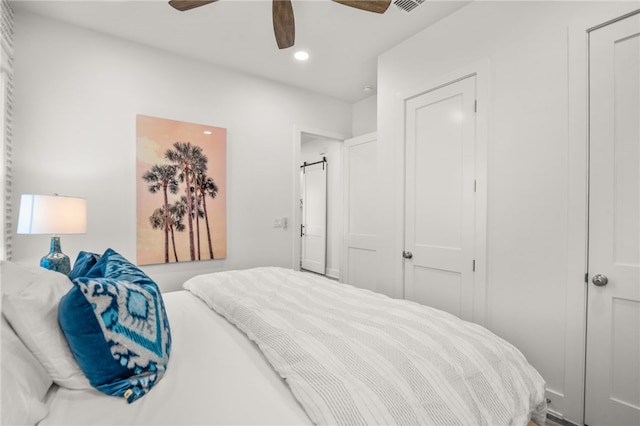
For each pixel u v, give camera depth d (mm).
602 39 1575
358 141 3711
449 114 2275
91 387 874
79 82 2371
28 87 2189
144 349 935
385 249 2766
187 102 2854
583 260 1623
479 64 2064
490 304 2018
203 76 2941
